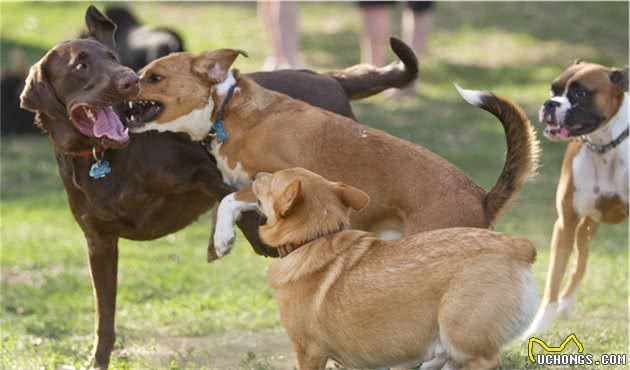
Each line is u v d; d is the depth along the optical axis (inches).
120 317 569.6
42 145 1051.9
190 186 412.5
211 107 404.5
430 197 390.9
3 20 1437.0
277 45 1141.1
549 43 1334.9
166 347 498.9
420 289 343.3
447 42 1332.4
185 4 1513.3
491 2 1485.0
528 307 341.7
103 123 386.0
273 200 364.2
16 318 576.7
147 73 400.8
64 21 1439.5
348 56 1288.1
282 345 494.9
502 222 788.6
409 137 1011.9
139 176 406.3
